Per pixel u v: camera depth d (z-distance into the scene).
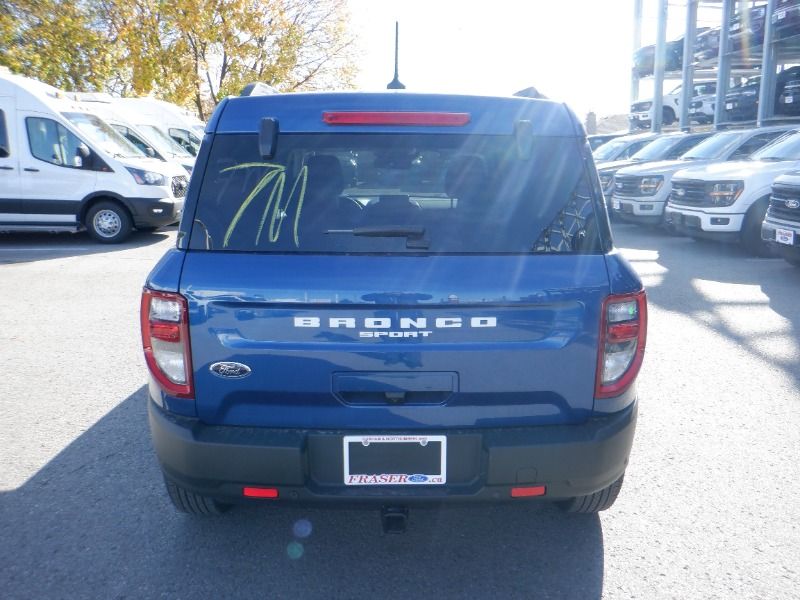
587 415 2.88
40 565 3.27
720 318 7.45
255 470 2.79
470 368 2.76
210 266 2.78
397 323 2.73
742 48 19.53
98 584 3.13
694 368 5.93
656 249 12.18
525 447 2.77
